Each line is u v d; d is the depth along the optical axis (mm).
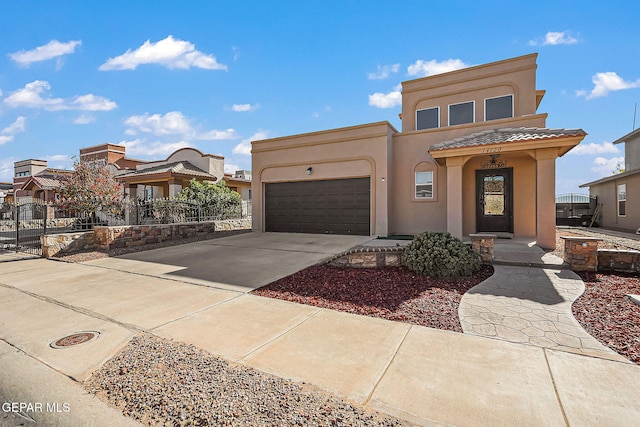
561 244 10070
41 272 7969
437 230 12727
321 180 14484
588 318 4504
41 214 11914
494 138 10039
